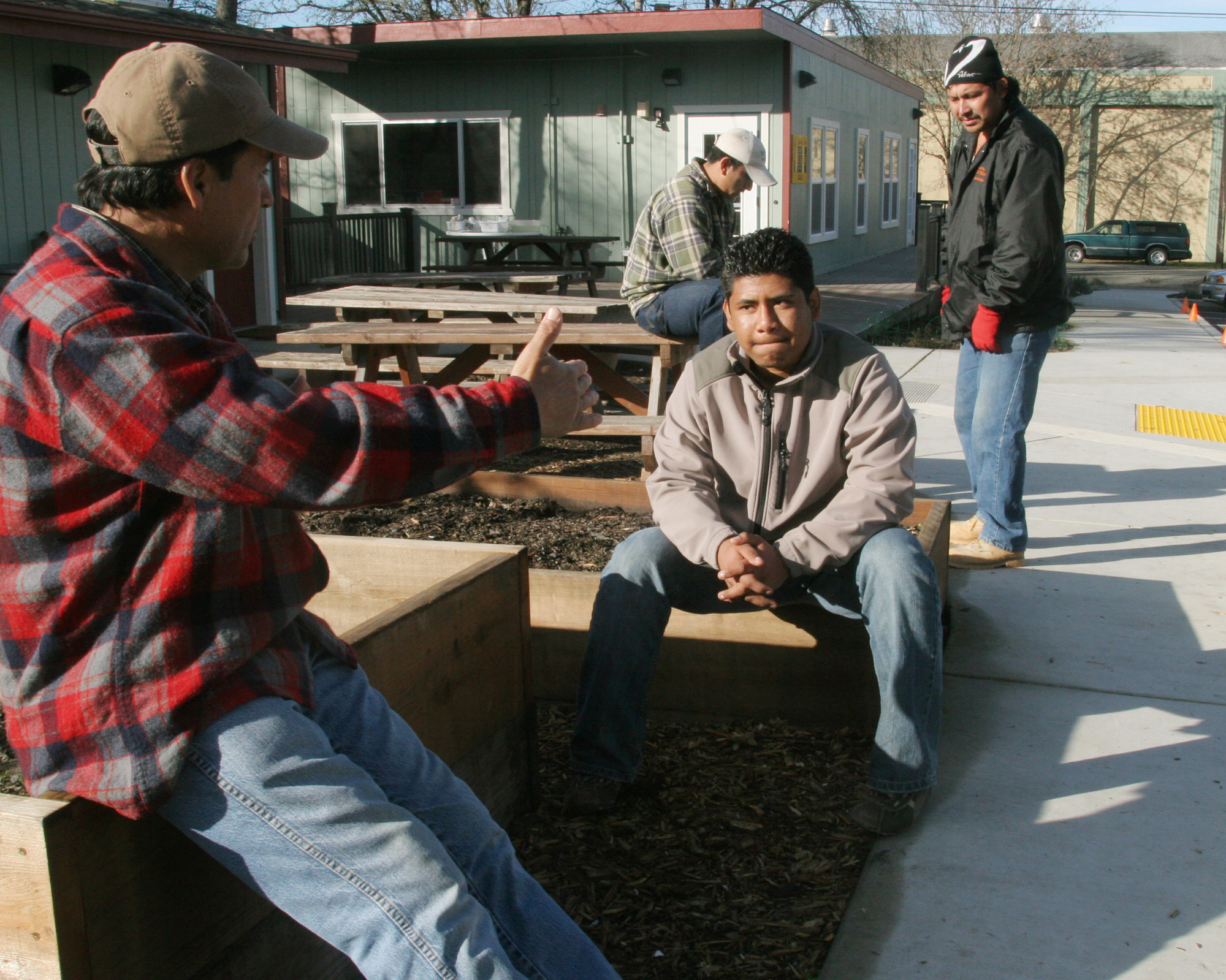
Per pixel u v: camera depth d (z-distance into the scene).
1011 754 2.88
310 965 1.81
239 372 1.30
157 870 1.48
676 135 16.34
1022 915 2.20
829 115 19.38
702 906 2.23
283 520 1.48
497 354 6.48
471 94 16.62
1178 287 24.89
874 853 2.42
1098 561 4.48
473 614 2.30
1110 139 36.44
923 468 6.16
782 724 2.95
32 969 1.36
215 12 22.39
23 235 9.02
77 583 1.32
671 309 4.80
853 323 12.71
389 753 1.61
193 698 1.35
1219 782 2.71
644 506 4.21
